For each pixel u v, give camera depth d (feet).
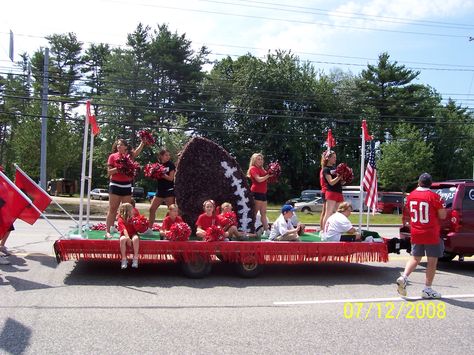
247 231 30.94
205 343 16.22
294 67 169.17
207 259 26.45
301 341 16.75
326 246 27.40
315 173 173.37
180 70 165.78
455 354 15.92
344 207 29.73
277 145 165.58
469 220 31.55
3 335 16.38
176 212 27.66
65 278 25.31
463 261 37.09
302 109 170.30
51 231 47.03
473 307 22.20
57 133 111.86
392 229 71.97
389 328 18.60
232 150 165.68
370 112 173.37
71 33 200.54
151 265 29.53
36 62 191.21
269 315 19.92
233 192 30.89
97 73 202.49
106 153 163.12
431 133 189.57
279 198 170.91
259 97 162.40
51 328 17.24
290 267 31.22
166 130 149.69
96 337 16.44
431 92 194.59
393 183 156.66
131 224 25.25
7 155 162.50
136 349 15.43
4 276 25.30
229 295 23.06
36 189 29.89
